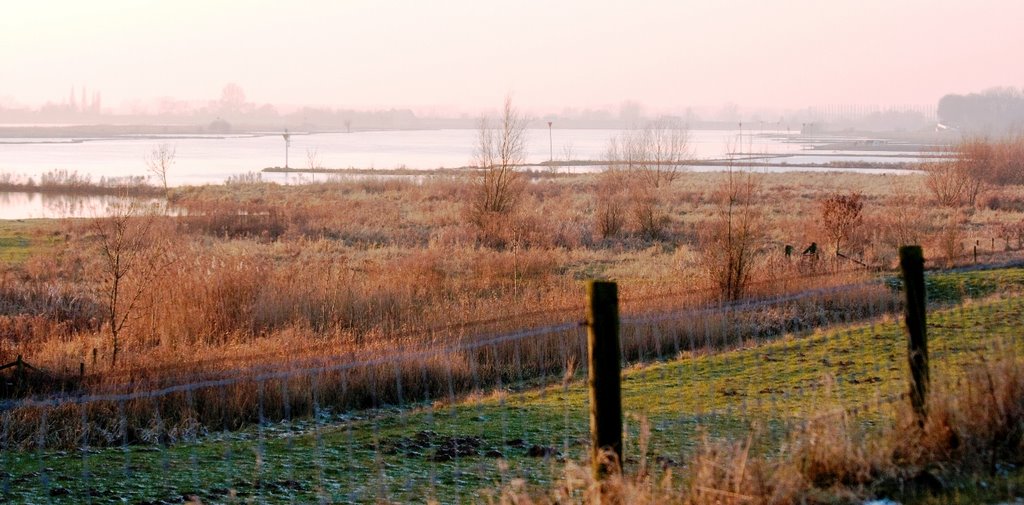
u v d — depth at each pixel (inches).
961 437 311.0
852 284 799.7
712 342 695.7
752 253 954.1
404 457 410.0
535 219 1555.1
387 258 1266.0
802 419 376.2
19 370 542.3
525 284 1016.2
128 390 527.2
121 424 486.9
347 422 514.9
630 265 1213.1
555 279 1041.5
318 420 528.7
